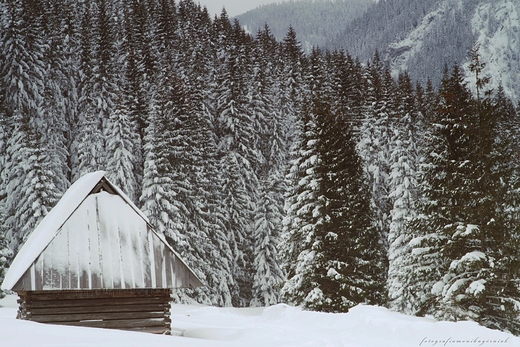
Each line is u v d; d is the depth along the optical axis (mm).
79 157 48594
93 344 8703
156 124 42906
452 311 19656
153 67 69688
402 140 38562
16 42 53469
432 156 22547
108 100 57781
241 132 59406
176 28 87062
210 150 51781
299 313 20656
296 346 11422
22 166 40156
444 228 21094
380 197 43688
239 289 48625
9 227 41094
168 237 38969
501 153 21141
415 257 22359
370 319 15594
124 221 14531
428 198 22719
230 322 23141
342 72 75500
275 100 70125
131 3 91500
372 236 28188
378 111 57219
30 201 38438
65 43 65688
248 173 55500
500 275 19672
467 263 19375
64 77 60469
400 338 13031
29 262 13062
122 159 43875
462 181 20969
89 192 14594
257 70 70188
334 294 25500
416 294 23938
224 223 48094
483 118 21312
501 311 19469
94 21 73000
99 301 13719
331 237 25297
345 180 26469
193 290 40812
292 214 29188
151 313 14211
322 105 28672
